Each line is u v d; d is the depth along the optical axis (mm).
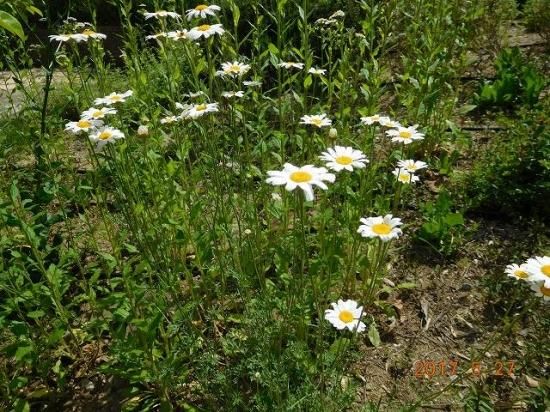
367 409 483
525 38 1242
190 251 708
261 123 695
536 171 751
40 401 549
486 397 511
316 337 533
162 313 480
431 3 919
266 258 626
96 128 524
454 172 813
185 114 538
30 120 819
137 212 530
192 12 575
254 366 490
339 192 542
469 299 640
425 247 719
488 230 731
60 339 578
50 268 536
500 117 877
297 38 1051
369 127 654
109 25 1442
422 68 824
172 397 530
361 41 689
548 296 392
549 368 542
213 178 619
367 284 620
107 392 552
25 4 591
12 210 635
